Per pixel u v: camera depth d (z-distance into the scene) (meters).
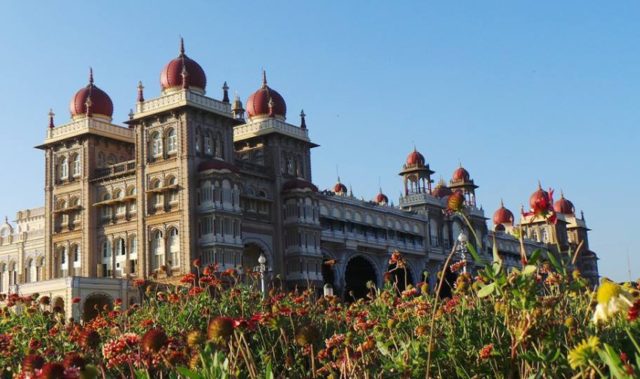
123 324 16.69
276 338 13.12
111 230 68.50
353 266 87.94
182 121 64.00
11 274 81.62
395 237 88.06
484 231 102.12
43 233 78.62
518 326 7.75
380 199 114.19
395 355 9.59
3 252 83.00
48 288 60.03
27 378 5.48
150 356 8.46
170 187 62.84
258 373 9.49
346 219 80.62
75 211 71.44
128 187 68.00
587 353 5.20
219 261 60.94
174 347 9.30
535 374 7.20
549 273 10.02
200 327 15.86
